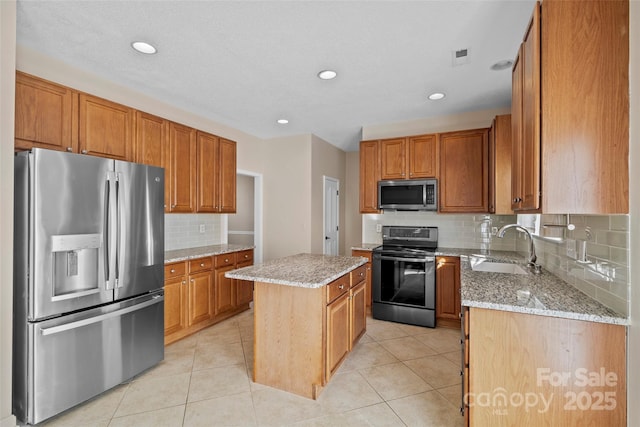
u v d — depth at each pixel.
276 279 2.06
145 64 2.53
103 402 2.07
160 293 2.60
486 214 3.66
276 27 2.03
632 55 1.25
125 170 2.30
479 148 3.46
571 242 1.82
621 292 1.32
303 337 2.13
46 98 2.22
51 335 1.87
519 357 1.46
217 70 2.63
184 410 1.98
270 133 4.75
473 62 2.50
